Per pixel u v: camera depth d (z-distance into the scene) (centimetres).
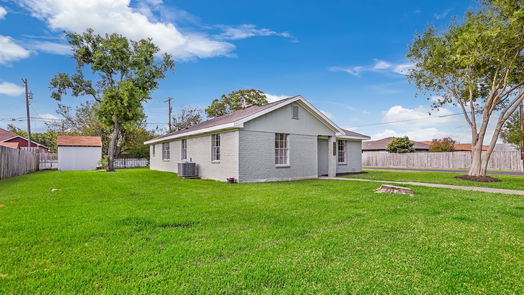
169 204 638
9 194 791
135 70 2212
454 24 1261
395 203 649
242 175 1124
